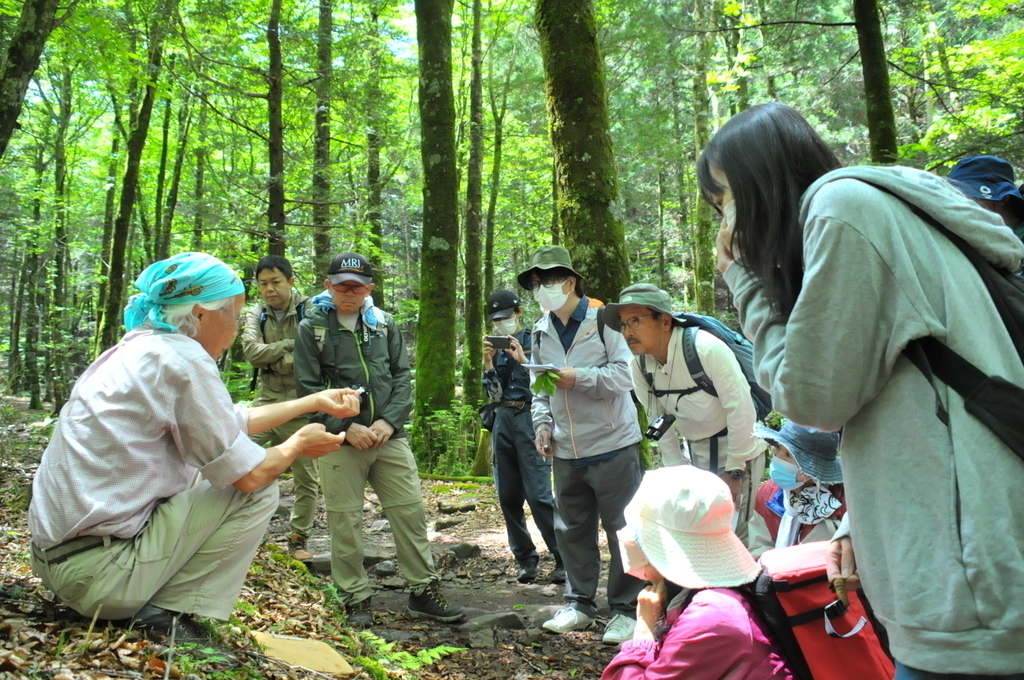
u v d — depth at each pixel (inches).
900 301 57.7
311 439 117.1
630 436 177.5
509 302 240.8
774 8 518.6
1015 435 53.6
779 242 66.3
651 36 640.4
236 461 109.4
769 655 77.9
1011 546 52.1
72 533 103.0
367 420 178.5
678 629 79.5
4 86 190.9
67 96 805.2
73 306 1065.5
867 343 58.4
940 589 53.4
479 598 215.2
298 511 236.1
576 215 236.7
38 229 859.4
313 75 538.9
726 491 85.4
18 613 111.0
